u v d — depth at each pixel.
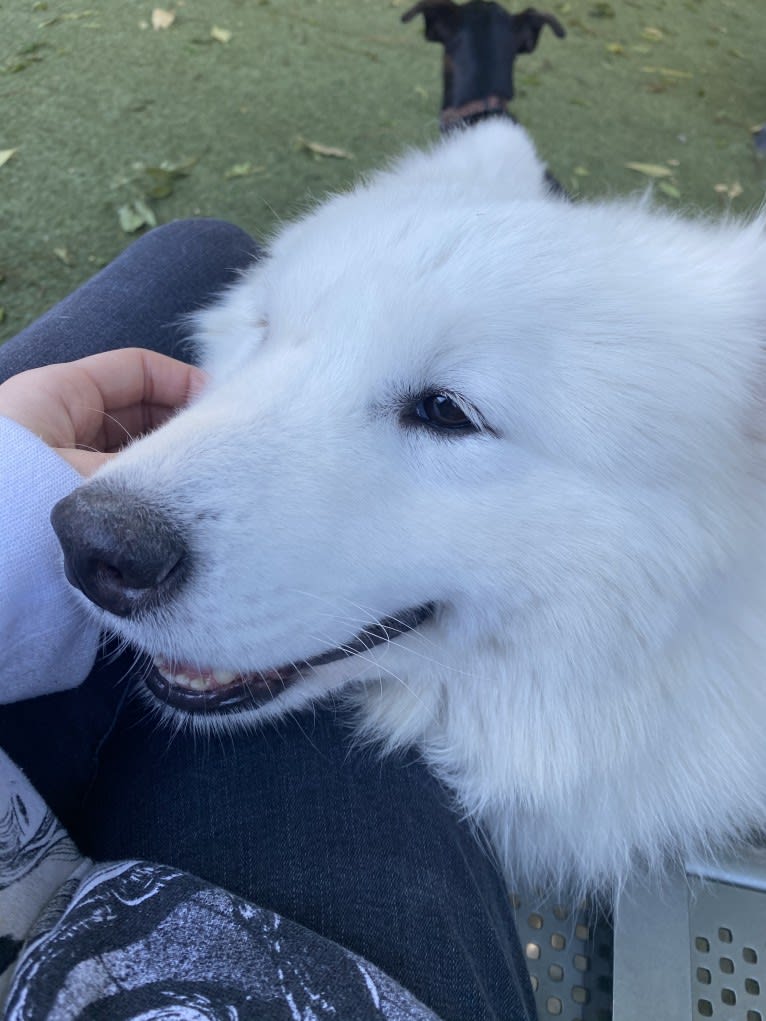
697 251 0.33
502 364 0.28
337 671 0.31
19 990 0.21
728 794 0.33
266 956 0.23
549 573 0.29
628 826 0.33
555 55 1.12
